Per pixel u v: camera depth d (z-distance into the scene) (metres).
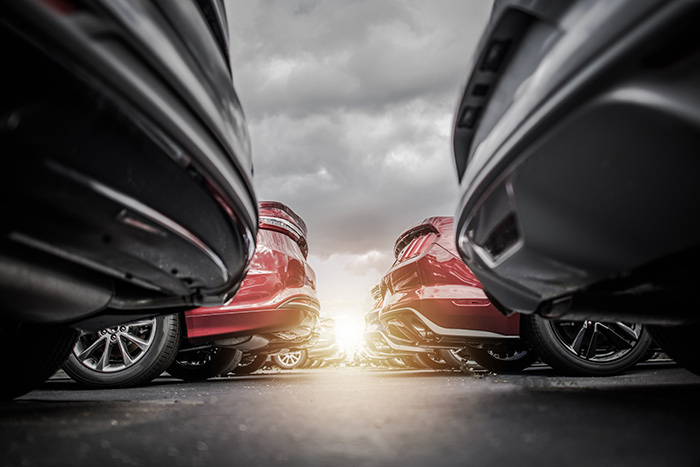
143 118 0.90
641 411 1.12
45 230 0.98
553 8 1.04
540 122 1.01
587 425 1.00
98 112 0.83
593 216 1.06
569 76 0.93
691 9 0.73
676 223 0.95
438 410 1.29
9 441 0.99
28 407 1.54
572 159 1.00
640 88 0.81
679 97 0.78
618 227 1.05
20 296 1.20
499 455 0.80
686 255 1.03
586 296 1.40
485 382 2.37
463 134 1.57
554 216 1.14
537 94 1.04
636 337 2.57
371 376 3.72
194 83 1.12
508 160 1.17
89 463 0.82
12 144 0.78
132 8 0.91
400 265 3.70
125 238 1.11
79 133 0.83
